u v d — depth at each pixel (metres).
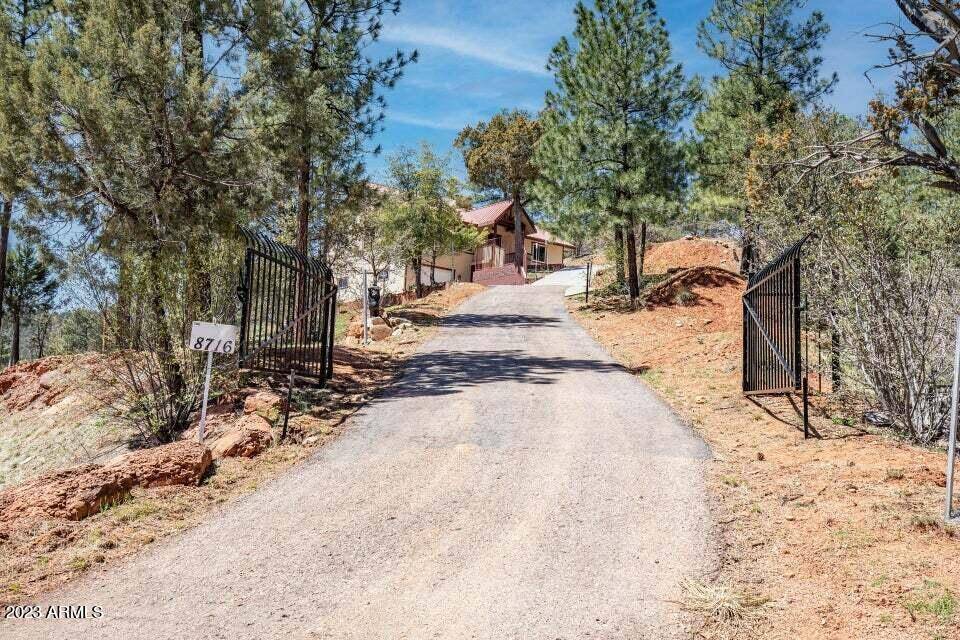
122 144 11.33
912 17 9.95
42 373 18.09
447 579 5.05
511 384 12.63
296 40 16.31
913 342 8.06
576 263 61.97
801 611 4.34
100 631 4.32
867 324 8.59
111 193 11.53
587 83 25.27
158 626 4.38
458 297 31.05
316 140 15.86
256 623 4.42
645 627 4.31
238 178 12.62
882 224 8.83
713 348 14.85
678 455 8.08
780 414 9.55
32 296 36.00
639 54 24.22
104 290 10.22
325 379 12.60
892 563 4.75
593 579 5.00
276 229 20.69
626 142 24.36
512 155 52.03
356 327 19.33
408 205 34.97
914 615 4.05
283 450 8.59
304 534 5.97
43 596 4.82
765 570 5.00
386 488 7.15
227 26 13.59
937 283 8.21
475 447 8.52
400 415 10.33
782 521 5.83
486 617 4.48
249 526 6.17
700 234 36.88
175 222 11.70
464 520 6.23
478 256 52.53
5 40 12.75
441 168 36.06
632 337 18.73
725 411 10.12
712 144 26.08
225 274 11.41
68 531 5.99
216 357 10.62
